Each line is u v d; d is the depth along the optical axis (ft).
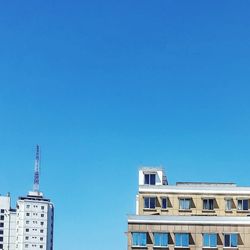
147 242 306.55
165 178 362.94
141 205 326.65
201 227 307.17
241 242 304.30
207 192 328.90
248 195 327.67
